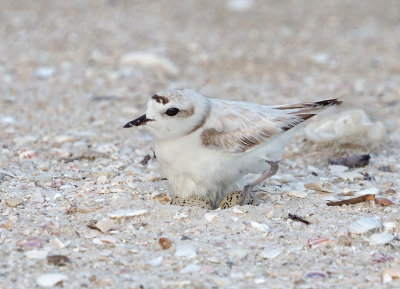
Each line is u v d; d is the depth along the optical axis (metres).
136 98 15.90
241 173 9.19
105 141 12.85
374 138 12.62
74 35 20.33
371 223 8.71
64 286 7.05
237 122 8.95
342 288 7.22
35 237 8.10
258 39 21.34
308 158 12.27
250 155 9.03
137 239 8.23
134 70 17.80
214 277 7.34
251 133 8.95
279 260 7.84
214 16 23.30
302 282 7.32
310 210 9.30
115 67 17.94
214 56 19.59
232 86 17.31
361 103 16.11
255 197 9.66
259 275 7.45
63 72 17.38
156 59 18.23
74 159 11.58
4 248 7.84
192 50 19.98
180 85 17.14
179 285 7.14
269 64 19.28
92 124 13.95
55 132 13.28
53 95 15.78
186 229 8.51
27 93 15.83
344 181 10.86
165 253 7.91
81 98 15.64
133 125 8.71
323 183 10.41
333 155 12.33
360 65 19.34
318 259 7.90
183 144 8.77
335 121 13.17
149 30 21.41
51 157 11.68
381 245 8.27
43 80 16.77
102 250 7.91
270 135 9.04
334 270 7.62
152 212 8.89
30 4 23.03
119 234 8.34
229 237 8.34
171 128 8.66
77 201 9.31
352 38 21.72
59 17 21.95
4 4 22.92
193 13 23.47
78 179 10.37
